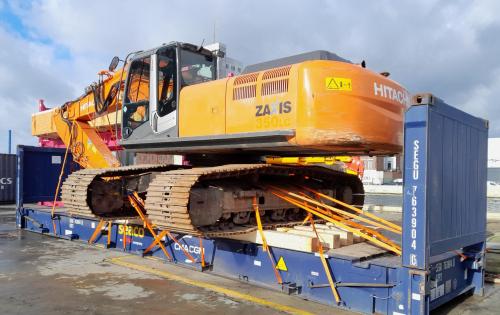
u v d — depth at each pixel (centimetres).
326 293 520
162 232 727
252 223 629
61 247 873
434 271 495
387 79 583
